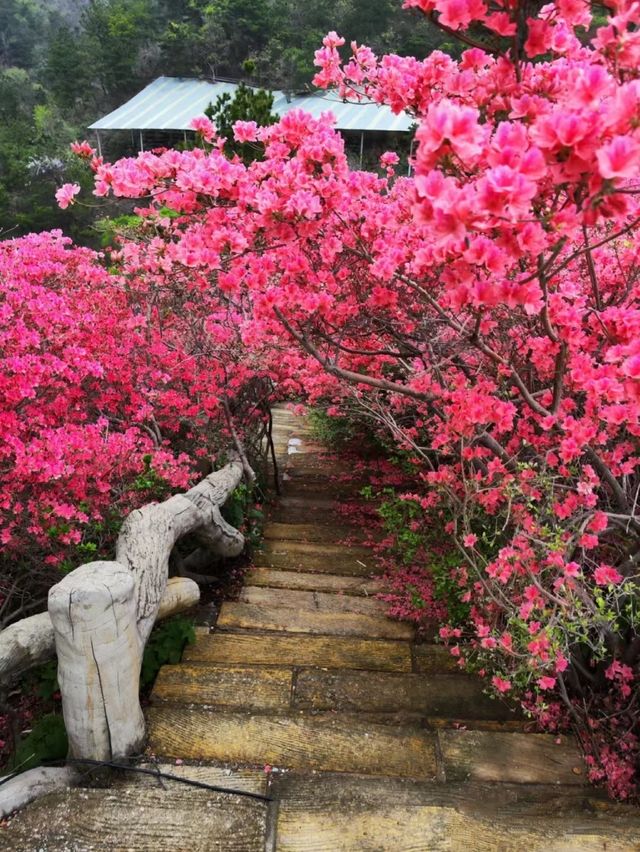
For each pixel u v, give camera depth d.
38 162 22.42
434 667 2.98
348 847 1.96
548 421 2.26
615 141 1.15
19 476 2.76
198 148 2.56
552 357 2.49
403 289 2.78
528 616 2.10
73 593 2.04
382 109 18.48
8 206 21.73
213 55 26.05
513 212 1.28
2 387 2.80
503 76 1.86
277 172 2.18
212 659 3.01
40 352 3.24
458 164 1.46
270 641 3.14
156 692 2.73
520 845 1.97
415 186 1.43
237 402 4.56
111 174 2.21
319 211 2.11
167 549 2.92
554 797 2.21
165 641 3.00
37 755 2.43
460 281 1.68
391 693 2.76
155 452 3.49
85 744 2.23
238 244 2.16
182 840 1.95
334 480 5.79
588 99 1.26
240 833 1.99
